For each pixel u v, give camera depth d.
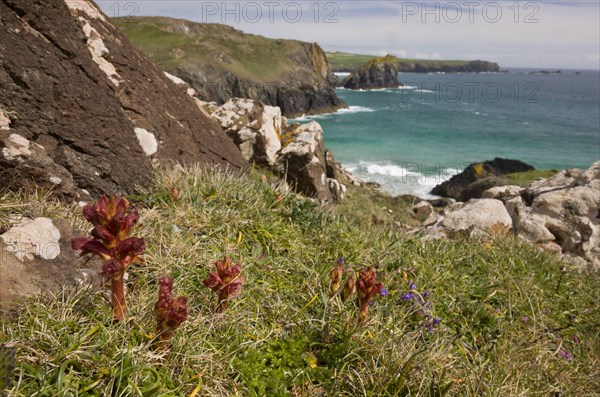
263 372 2.91
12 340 2.38
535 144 53.44
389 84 117.06
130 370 2.39
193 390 2.58
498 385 3.21
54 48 4.89
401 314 3.79
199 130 7.48
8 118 4.12
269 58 77.12
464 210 7.42
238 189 5.25
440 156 43.09
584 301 5.24
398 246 5.04
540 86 164.38
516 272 5.39
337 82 112.88
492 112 80.62
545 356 4.02
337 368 3.10
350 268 4.32
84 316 2.75
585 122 72.56
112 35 6.91
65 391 2.20
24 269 2.90
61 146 4.44
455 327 4.05
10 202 3.47
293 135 13.27
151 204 4.70
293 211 5.16
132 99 6.19
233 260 3.97
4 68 4.26
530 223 7.25
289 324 3.39
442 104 90.44
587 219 7.09
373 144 46.44
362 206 14.41
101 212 2.48
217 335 3.01
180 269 3.59
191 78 65.19
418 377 3.07
